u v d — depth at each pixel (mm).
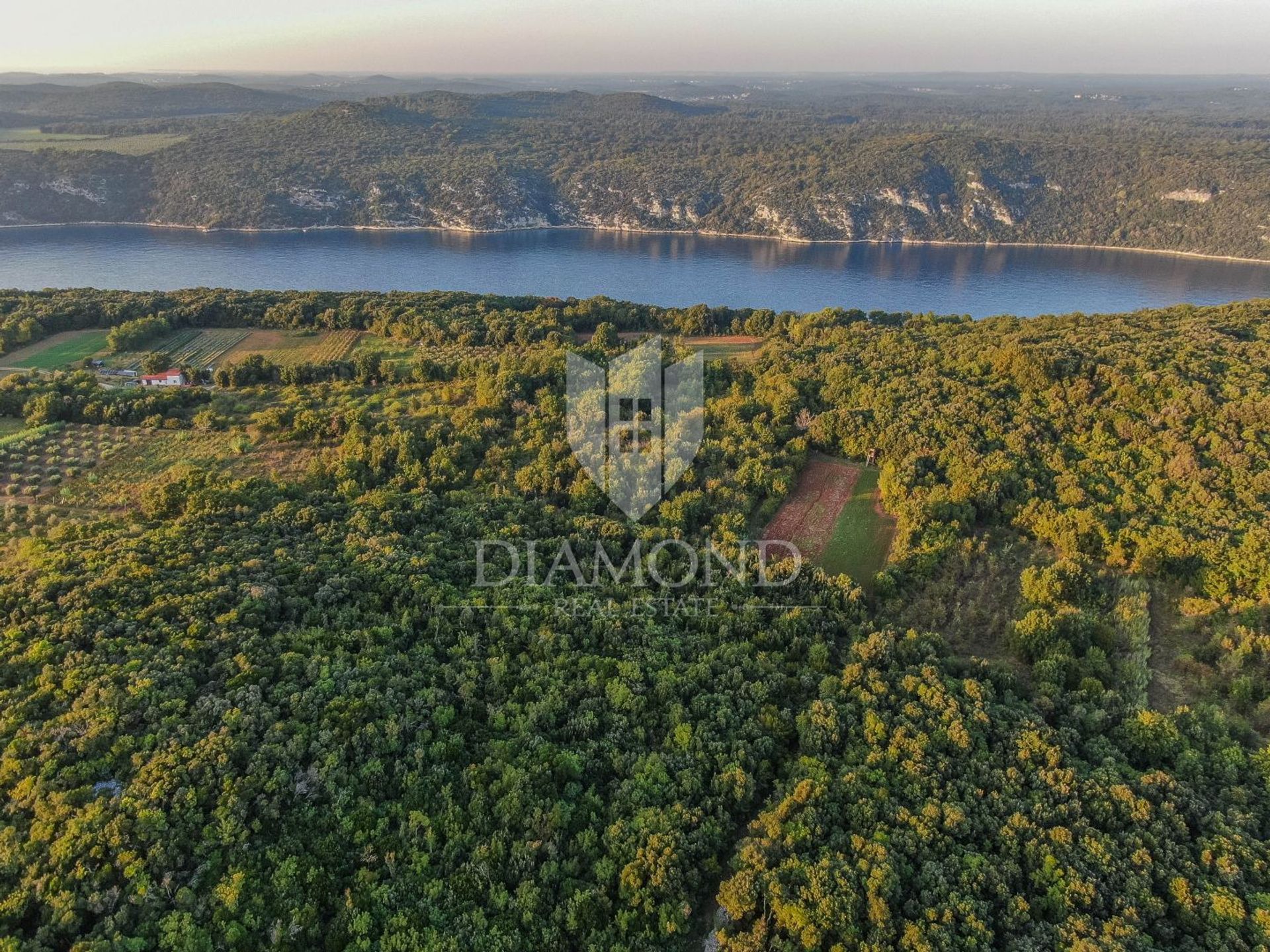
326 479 94625
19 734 48375
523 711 57906
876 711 58219
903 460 95812
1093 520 81562
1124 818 50344
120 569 66062
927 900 44906
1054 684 63812
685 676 61812
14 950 38344
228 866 44125
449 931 43094
